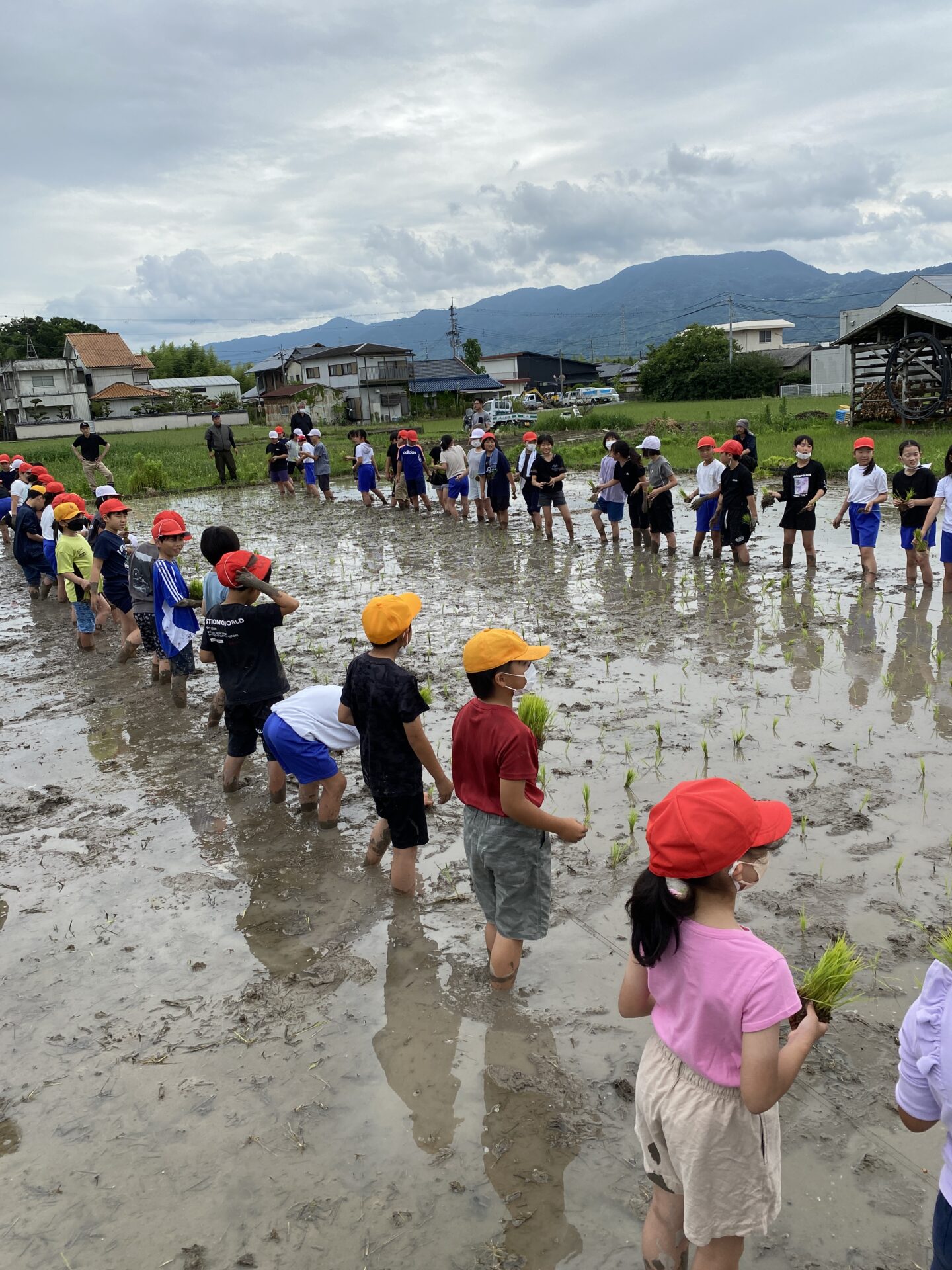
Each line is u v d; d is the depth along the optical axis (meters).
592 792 5.70
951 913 4.16
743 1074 2.02
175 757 7.03
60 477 31.48
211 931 4.60
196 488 27.84
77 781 6.68
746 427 15.40
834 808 5.20
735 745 6.19
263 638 5.92
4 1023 3.98
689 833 2.01
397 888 4.79
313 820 5.80
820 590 10.37
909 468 9.91
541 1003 3.83
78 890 5.10
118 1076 3.59
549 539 14.82
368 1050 3.63
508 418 59.31
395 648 4.46
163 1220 2.91
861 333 28.50
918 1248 2.60
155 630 8.67
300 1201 2.94
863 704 6.79
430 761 4.46
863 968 3.81
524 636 9.39
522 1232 2.77
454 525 17.62
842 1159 2.92
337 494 25.19
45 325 104.19
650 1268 2.48
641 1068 2.35
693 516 16.66
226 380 99.94
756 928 4.14
